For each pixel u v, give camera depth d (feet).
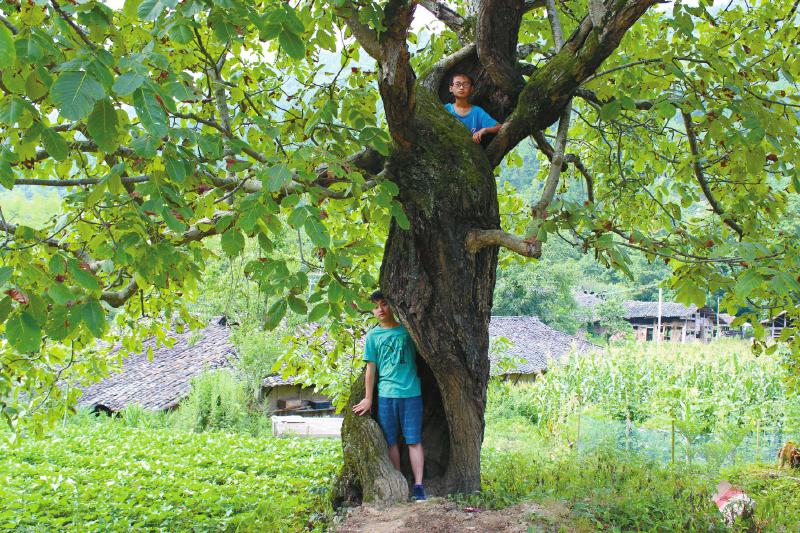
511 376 93.25
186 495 27.89
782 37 19.12
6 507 25.59
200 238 14.93
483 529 14.44
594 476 19.67
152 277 12.31
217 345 78.89
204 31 17.76
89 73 7.50
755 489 22.82
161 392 68.23
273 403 69.67
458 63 18.83
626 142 25.95
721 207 20.48
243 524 19.10
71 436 48.47
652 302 204.44
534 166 177.17
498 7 17.19
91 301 9.80
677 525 15.23
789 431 36.70
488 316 17.29
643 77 17.52
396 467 17.92
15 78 8.46
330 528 15.70
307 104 19.39
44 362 21.40
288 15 9.36
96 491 28.99
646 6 15.02
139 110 7.71
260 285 11.62
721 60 15.20
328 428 56.80
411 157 15.96
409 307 16.49
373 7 11.67
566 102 16.69
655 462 22.57
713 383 53.52
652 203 26.35
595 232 13.01
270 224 11.72
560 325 152.46
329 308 12.03
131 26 15.99
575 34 16.92
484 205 16.58
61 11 8.68
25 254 11.34
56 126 13.50
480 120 18.16
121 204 12.05
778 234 17.83
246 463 36.17
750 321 17.49
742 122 13.97
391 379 17.76
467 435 17.39
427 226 16.07
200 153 12.30
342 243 13.14
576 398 54.24
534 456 26.40
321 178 14.96
